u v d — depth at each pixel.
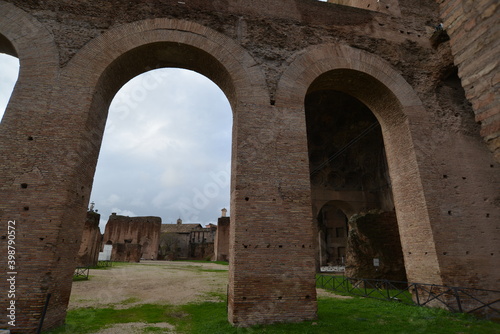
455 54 5.21
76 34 9.62
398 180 11.54
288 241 8.49
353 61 11.42
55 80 8.95
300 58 10.86
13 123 8.30
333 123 23.56
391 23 12.76
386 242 16.22
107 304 10.32
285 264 8.26
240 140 9.23
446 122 11.60
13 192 7.68
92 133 9.24
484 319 8.61
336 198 24.39
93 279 16.81
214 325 7.62
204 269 27.02
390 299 11.09
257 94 9.93
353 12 12.45
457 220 10.21
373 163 24.11
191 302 10.84
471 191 10.71
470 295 8.90
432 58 12.52
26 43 9.22
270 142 9.42
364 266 15.88
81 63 9.29
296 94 10.30
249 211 8.52
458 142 11.39
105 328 7.40
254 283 7.93
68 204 7.93
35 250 7.29
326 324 7.65
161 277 18.91
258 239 8.31
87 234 25.19
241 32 10.76
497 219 10.51
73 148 8.31
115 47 9.70
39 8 9.70
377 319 8.31
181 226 66.94
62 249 7.69
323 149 24.86
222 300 11.23
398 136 11.76
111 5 10.25
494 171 11.21
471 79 4.86
